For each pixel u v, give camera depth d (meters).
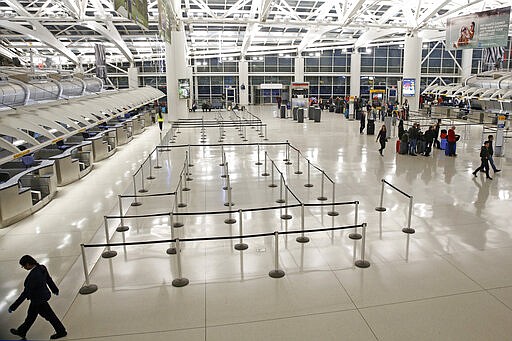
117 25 32.28
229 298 5.77
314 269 6.56
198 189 11.43
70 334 5.03
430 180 11.98
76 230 8.58
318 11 28.14
